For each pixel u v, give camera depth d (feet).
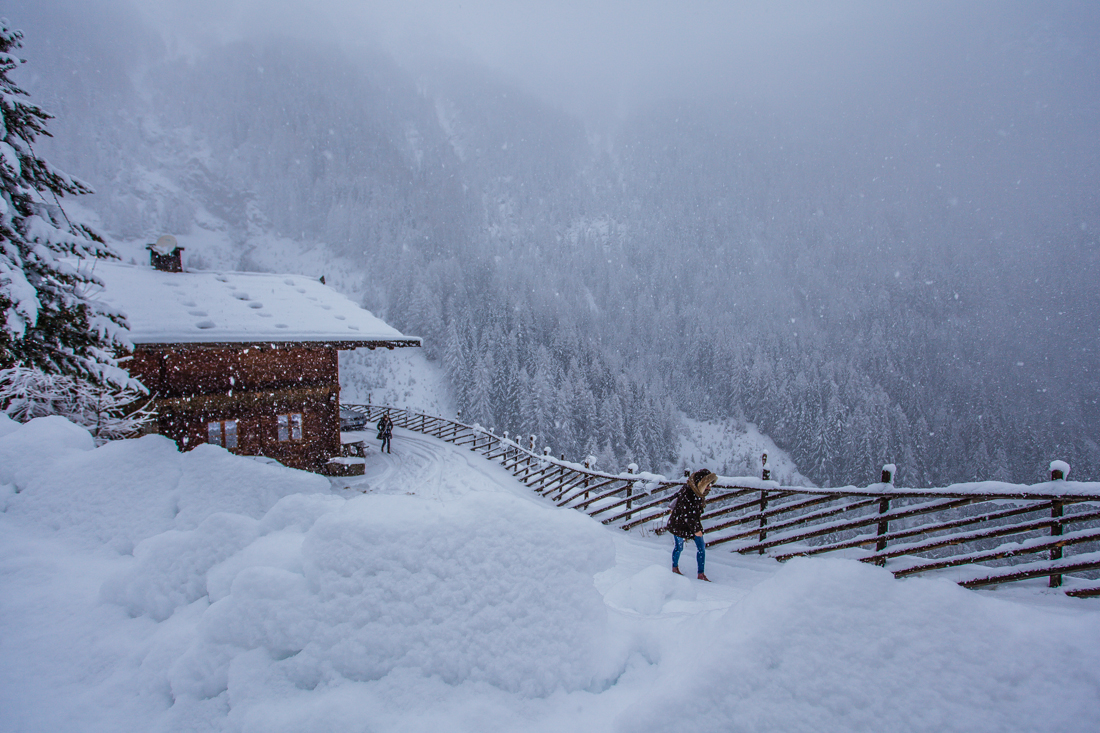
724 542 23.07
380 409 103.35
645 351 300.81
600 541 7.93
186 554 10.12
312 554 7.80
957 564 15.88
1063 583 14.51
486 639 7.03
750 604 6.44
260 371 51.21
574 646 7.05
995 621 5.60
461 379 198.08
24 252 25.52
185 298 50.01
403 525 8.02
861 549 18.78
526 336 232.53
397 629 7.09
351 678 6.82
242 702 6.52
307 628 7.15
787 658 5.58
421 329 233.76
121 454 16.31
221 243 505.25
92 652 8.70
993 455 207.31
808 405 222.07
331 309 57.00
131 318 43.14
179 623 8.88
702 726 5.19
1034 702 4.88
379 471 55.31
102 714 7.16
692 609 12.38
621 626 8.21
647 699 5.59
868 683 5.26
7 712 7.21
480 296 264.52
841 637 5.68
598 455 174.29
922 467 201.46
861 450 194.70
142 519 14.08
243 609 7.46
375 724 6.07
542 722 6.22
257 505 14.40
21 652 8.76
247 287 57.62
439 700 6.52
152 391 44.88
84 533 13.96
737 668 5.55
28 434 17.89
